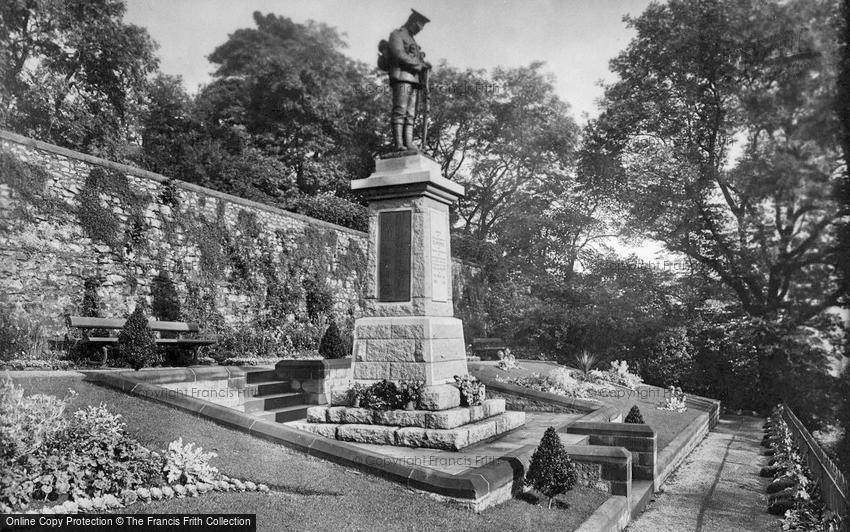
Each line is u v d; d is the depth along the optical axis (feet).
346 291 72.84
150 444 22.31
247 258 58.70
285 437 24.93
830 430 30.01
